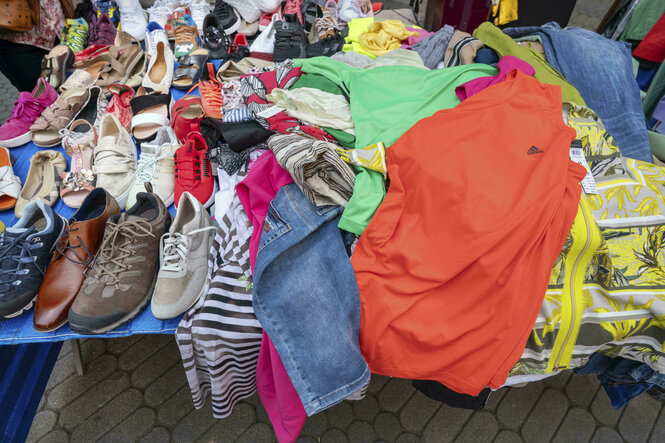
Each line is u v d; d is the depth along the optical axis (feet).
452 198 3.30
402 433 5.01
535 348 3.15
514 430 5.04
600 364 3.91
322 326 3.06
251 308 3.42
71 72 6.38
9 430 3.89
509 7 8.68
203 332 3.24
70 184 4.27
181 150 4.29
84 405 5.18
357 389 2.96
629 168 3.75
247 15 7.47
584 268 3.28
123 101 5.57
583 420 5.13
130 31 7.39
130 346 5.81
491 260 3.02
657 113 5.35
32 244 3.35
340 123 4.39
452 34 5.86
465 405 3.61
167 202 4.39
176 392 5.33
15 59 6.68
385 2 12.97
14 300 3.15
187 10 7.86
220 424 5.06
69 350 5.76
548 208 3.14
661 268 3.29
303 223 3.40
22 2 6.04
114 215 3.67
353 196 3.49
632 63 5.33
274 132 4.42
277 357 3.18
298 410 3.36
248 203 3.92
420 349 3.11
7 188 4.10
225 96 5.20
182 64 6.29
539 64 4.91
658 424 5.10
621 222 3.44
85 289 3.26
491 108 3.90
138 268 3.40
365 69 5.10
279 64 5.45
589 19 13.71
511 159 3.46
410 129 3.92
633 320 3.17
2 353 3.83
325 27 6.78
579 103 4.32
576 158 3.74
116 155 4.42
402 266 3.27
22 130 5.04
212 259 3.82
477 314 3.05
